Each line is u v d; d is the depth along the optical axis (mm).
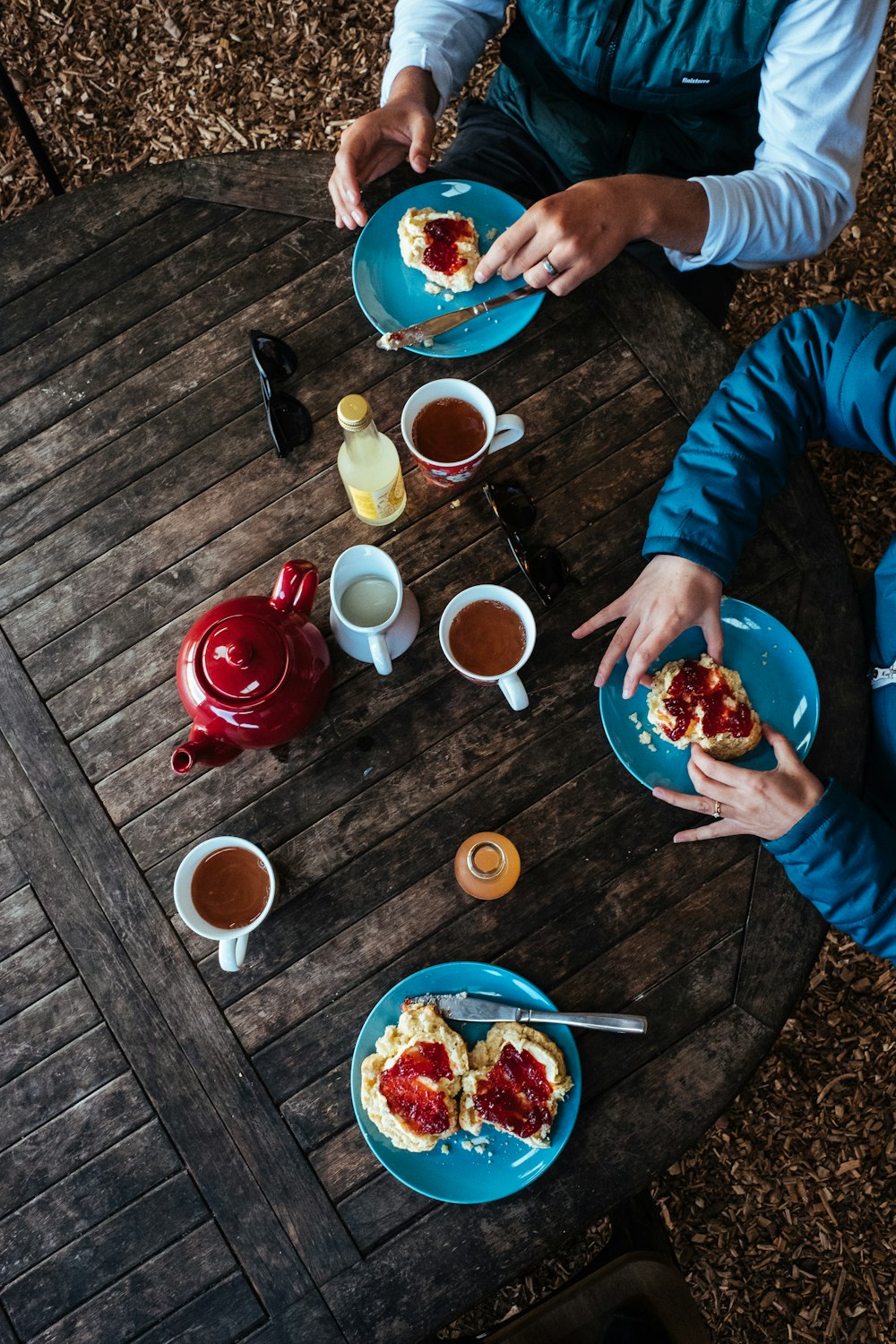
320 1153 1202
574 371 1379
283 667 1086
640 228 1319
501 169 1663
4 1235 1207
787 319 1357
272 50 2447
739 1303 1883
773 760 1251
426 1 1562
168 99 2449
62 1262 1198
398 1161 1152
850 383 1292
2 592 1361
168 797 1290
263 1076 1222
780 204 1392
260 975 1244
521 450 1359
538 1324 1295
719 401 1315
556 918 1239
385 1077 1151
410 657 1305
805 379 1320
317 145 2414
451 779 1273
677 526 1257
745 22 1350
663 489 1301
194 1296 1182
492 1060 1169
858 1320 1868
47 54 2479
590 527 1336
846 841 1166
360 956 1239
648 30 1404
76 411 1406
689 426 1358
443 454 1267
